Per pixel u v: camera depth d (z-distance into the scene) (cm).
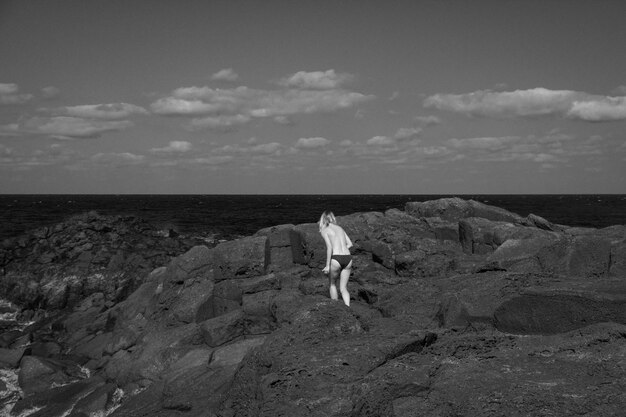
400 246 1463
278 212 8575
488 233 1482
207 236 4266
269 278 1326
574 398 410
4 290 2292
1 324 2019
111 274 2333
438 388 461
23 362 1294
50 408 1111
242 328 1170
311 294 1245
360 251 1542
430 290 981
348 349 579
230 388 665
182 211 8794
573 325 662
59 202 15000
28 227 5019
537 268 955
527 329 699
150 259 2544
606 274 863
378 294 1143
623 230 1162
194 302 1303
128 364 1159
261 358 623
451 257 1358
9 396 1234
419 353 578
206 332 1143
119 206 11256
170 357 1123
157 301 1443
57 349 1558
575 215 7044
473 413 414
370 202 15250
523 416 397
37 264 2477
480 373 480
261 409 516
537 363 495
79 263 2461
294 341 646
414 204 1931
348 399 494
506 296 775
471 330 736
